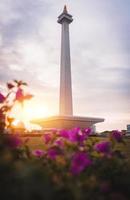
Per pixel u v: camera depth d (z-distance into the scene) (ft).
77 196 5.65
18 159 8.25
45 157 9.02
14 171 5.11
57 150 8.24
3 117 9.53
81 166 6.89
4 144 6.63
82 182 6.45
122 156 8.82
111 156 8.54
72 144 8.79
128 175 8.13
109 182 7.45
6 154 5.65
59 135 9.62
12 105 9.24
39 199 4.72
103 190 6.40
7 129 9.53
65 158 8.02
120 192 7.45
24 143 9.36
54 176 6.28
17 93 8.83
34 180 4.76
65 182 6.26
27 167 5.09
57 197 5.66
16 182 4.87
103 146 8.45
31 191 4.63
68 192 5.81
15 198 4.76
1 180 5.03
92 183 6.40
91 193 6.18
